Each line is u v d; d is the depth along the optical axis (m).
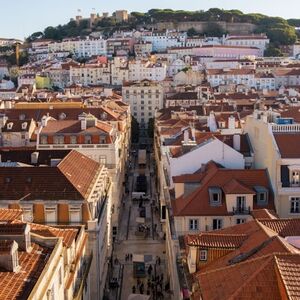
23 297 36.53
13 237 43.16
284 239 45.00
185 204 67.44
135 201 137.62
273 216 56.88
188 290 48.31
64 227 62.06
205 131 115.12
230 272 38.62
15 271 39.75
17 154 92.00
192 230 66.75
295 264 35.66
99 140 114.19
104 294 78.31
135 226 115.44
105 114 150.38
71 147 114.00
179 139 104.19
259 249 43.47
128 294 80.75
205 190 68.38
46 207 68.56
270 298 34.16
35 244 45.31
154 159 177.88
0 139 129.75
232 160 77.50
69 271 51.66
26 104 163.00
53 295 43.19
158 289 81.19
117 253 98.75
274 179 67.62
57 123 119.75
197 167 77.62
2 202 68.50
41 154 91.00
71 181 71.88
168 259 81.31
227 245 48.53
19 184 71.31
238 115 134.25
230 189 66.44
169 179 83.75
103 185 84.31
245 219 65.81
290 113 113.75
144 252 98.88
